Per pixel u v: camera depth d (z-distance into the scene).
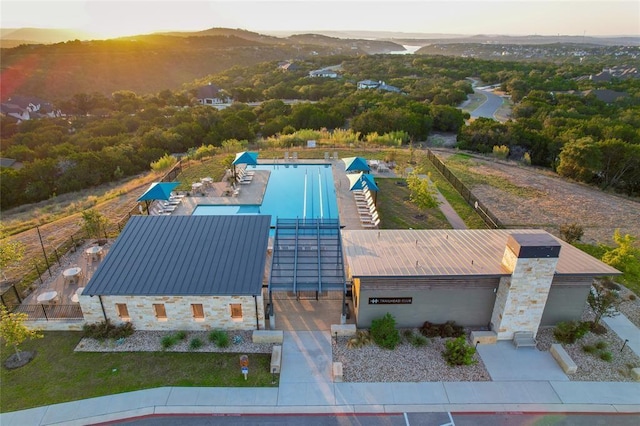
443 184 38.62
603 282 22.61
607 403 15.08
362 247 19.97
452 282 17.77
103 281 17.75
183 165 43.34
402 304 18.14
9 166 57.44
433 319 18.59
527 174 44.72
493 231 22.25
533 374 16.33
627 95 94.88
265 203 32.59
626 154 40.69
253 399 14.96
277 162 43.28
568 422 14.30
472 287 17.91
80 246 25.70
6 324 15.81
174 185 29.75
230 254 19.17
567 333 17.89
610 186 42.66
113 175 51.28
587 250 27.42
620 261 21.91
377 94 95.56
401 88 116.50
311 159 44.94
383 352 17.25
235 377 15.93
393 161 44.84
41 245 26.08
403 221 30.31
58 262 23.58
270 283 18.41
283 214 30.61
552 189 39.78
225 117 76.50
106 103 115.25
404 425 14.04
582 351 17.64
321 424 14.04
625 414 14.69
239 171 39.41
